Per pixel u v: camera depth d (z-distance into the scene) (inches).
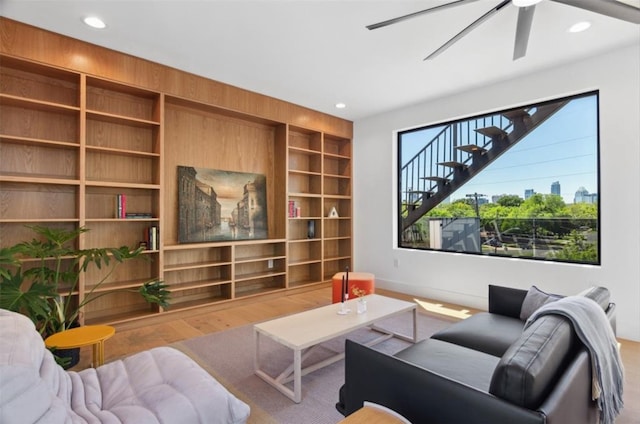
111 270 136.9
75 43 118.3
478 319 99.5
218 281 163.0
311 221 206.4
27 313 105.0
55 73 119.5
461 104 169.3
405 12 100.7
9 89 117.0
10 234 118.6
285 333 91.1
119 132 141.1
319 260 205.3
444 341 86.4
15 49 107.3
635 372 97.9
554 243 147.3
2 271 91.6
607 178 127.0
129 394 57.8
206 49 124.6
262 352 111.9
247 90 166.6
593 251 136.2
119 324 130.6
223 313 154.9
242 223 177.8
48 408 43.9
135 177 144.7
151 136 147.9
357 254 219.3
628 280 122.3
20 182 113.4
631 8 79.7
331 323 98.4
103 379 62.7
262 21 105.7
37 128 122.8
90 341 81.5
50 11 101.0
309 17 103.6
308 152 205.5
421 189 195.3
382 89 164.9
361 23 106.7
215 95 154.9
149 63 135.0
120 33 113.8
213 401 55.9
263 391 89.3
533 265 145.6
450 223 183.2
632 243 121.6
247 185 180.9
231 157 176.6
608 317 72.5
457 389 48.7
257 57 131.0
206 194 165.3
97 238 136.3
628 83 122.3
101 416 50.6
